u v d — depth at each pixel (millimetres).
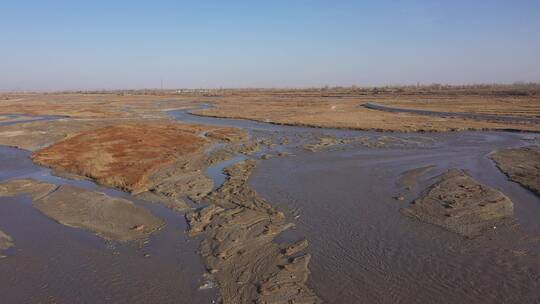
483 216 16016
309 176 22141
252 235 14188
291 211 16703
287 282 11188
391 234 14438
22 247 13469
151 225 15172
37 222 15523
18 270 12000
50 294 10789
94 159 25203
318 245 13531
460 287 11047
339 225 15242
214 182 21156
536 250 13172
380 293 10758
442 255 12852
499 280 11391
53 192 19062
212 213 16234
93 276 11641
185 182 20797
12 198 18344
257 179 21578
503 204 17266
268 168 24078
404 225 15227
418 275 11672
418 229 14859
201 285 11109
